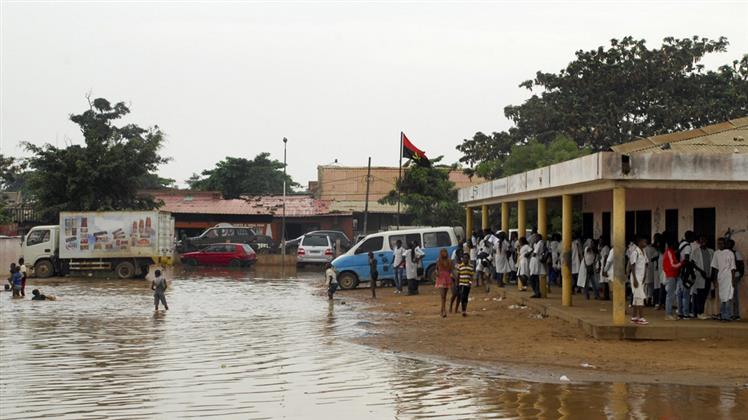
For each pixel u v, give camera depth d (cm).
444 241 3316
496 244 2884
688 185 1730
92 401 1188
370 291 3167
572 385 1296
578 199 2947
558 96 5625
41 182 5531
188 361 1540
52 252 4256
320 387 1288
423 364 1498
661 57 5300
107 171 5509
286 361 1536
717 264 1828
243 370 1441
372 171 6888
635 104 5306
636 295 1784
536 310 2255
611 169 1702
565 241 2148
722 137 2220
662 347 1638
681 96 5312
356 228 6319
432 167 5475
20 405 1162
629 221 2466
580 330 1847
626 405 1149
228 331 1986
